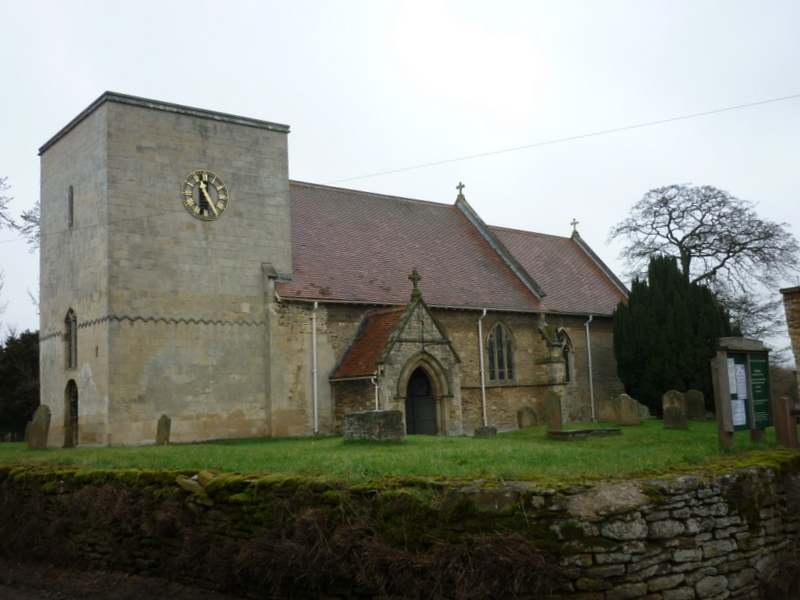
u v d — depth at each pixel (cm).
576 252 4472
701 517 989
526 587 873
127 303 2455
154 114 2588
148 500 1245
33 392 4200
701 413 2533
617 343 3447
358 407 2714
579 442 1962
